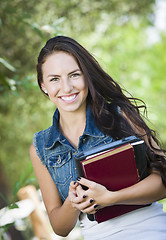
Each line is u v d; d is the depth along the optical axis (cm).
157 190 222
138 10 827
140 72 1135
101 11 774
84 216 242
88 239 239
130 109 245
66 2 736
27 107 782
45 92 251
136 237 227
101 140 240
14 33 697
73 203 218
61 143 243
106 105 245
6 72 707
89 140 241
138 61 1134
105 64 313
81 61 230
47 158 249
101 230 233
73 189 220
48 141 248
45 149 249
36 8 705
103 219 225
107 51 975
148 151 230
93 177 213
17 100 762
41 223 441
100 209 223
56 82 230
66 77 227
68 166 243
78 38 775
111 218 225
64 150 245
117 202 215
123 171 215
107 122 239
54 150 247
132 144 215
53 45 230
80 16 761
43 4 720
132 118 241
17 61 718
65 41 231
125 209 226
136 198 218
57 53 229
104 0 773
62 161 244
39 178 256
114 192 214
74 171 242
